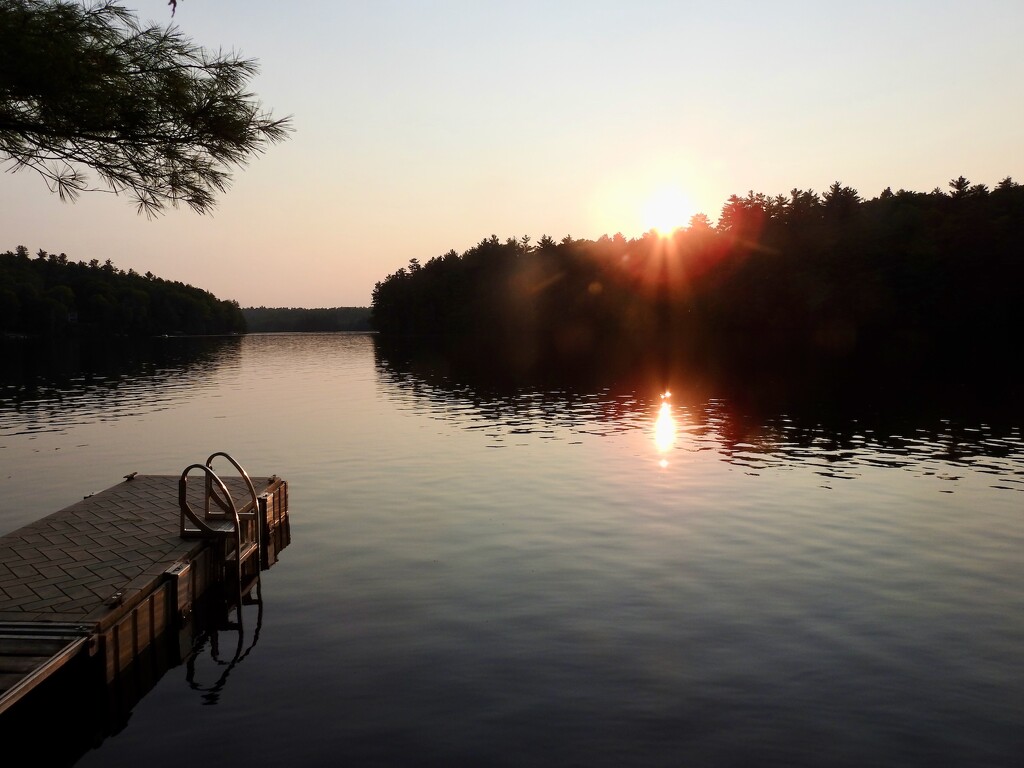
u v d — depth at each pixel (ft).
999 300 258.98
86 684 28.27
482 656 31.91
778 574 41.09
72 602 30.27
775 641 32.91
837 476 65.46
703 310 351.87
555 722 26.81
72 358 283.18
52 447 85.81
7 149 24.22
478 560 44.09
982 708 27.43
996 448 78.13
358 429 97.76
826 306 289.74
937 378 148.36
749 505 55.67
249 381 178.91
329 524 52.49
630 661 31.19
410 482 65.46
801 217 354.95
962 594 38.04
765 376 162.30
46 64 21.95
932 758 24.52
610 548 46.01
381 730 26.58
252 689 29.94
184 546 37.63
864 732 26.02
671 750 25.12
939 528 49.44
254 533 43.62
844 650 31.99
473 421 104.27
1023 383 137.08
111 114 23.73
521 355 264.93
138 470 72.69
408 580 41.09
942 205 320.50
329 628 35.27
